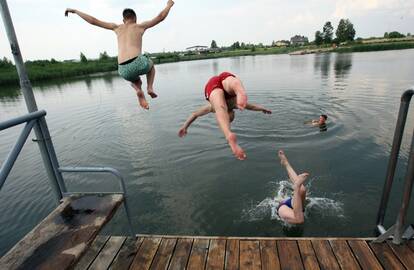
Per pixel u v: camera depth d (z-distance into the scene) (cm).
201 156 845
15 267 222
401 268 290
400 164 709
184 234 512
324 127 1022
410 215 511
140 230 529
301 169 715
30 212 629
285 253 319
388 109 1183
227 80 241
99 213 288
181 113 1431
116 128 1236
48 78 4566
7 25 266
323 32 9681
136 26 325
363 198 575
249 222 532
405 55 4103
